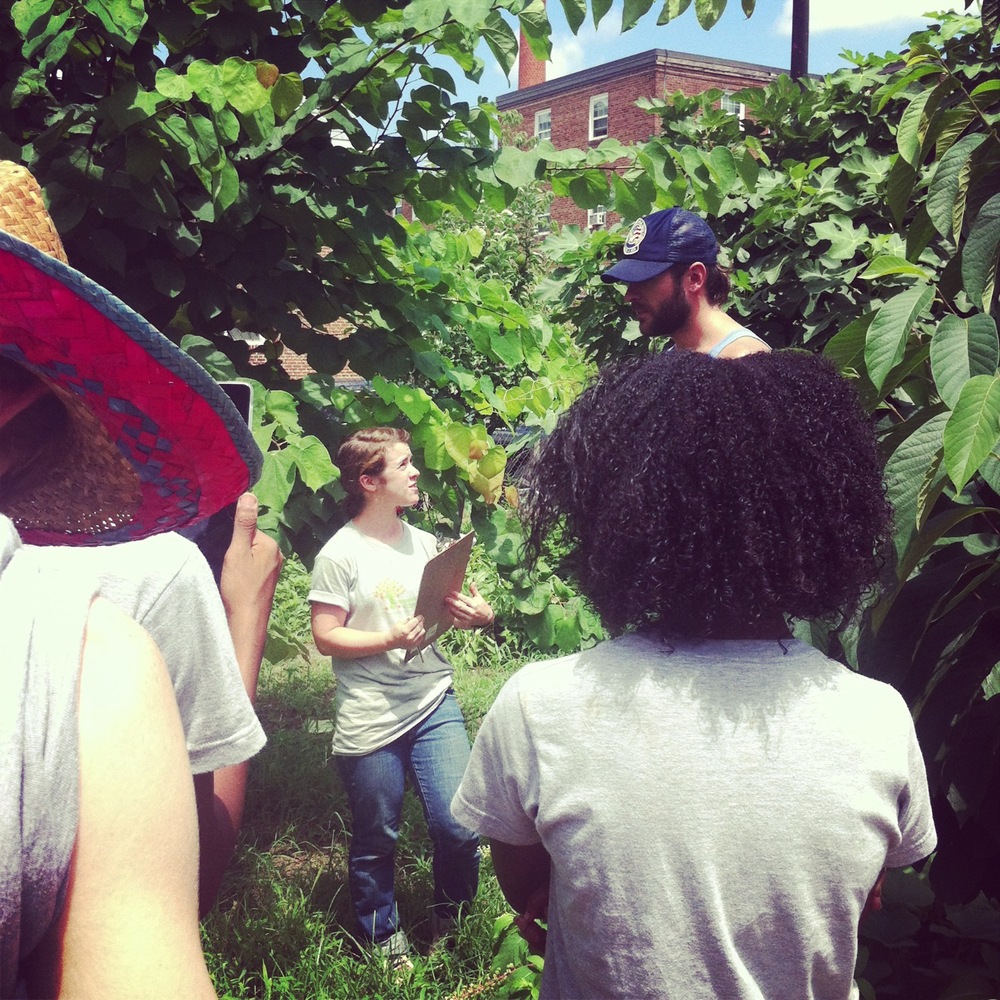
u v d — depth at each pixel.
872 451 1.21
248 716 1.26
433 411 3.51
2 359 0.82
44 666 0.60
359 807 3.21
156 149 2.72
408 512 4.26
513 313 4.13
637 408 1.18
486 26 2.79
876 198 5.46
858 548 1.16
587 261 6.16
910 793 1.12
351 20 3.05
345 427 3.47
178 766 0.65
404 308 3.51
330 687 6.11
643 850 1.04
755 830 1.03
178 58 3.16
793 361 1.25
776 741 1.06
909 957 2.76
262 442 2.93
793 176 5.48
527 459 1.33
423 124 3.12
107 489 0.93
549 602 3.84
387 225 3.22
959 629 2.18
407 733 3.23
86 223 2.91
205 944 3.23
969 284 2.07
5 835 0.55
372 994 3.05
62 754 0.59
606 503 1.17
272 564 1.57
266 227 3.25
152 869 0.61
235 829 1.34
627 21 1.82
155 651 0.67
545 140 3.21
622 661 1.13
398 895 3.65
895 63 5.98
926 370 2.35
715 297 3.25
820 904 1.03
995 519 2.32
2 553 0.64
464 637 6.76
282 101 2.85
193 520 0.98
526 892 1.35
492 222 9.91
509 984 2.82
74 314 0.76
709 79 29.00
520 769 1.14
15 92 2.85
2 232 0.69
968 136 2.18
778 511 1.12
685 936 1.03
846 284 5.21
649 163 3.21
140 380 0.81
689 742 1.06
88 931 0.59
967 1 2.28
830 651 2.50
